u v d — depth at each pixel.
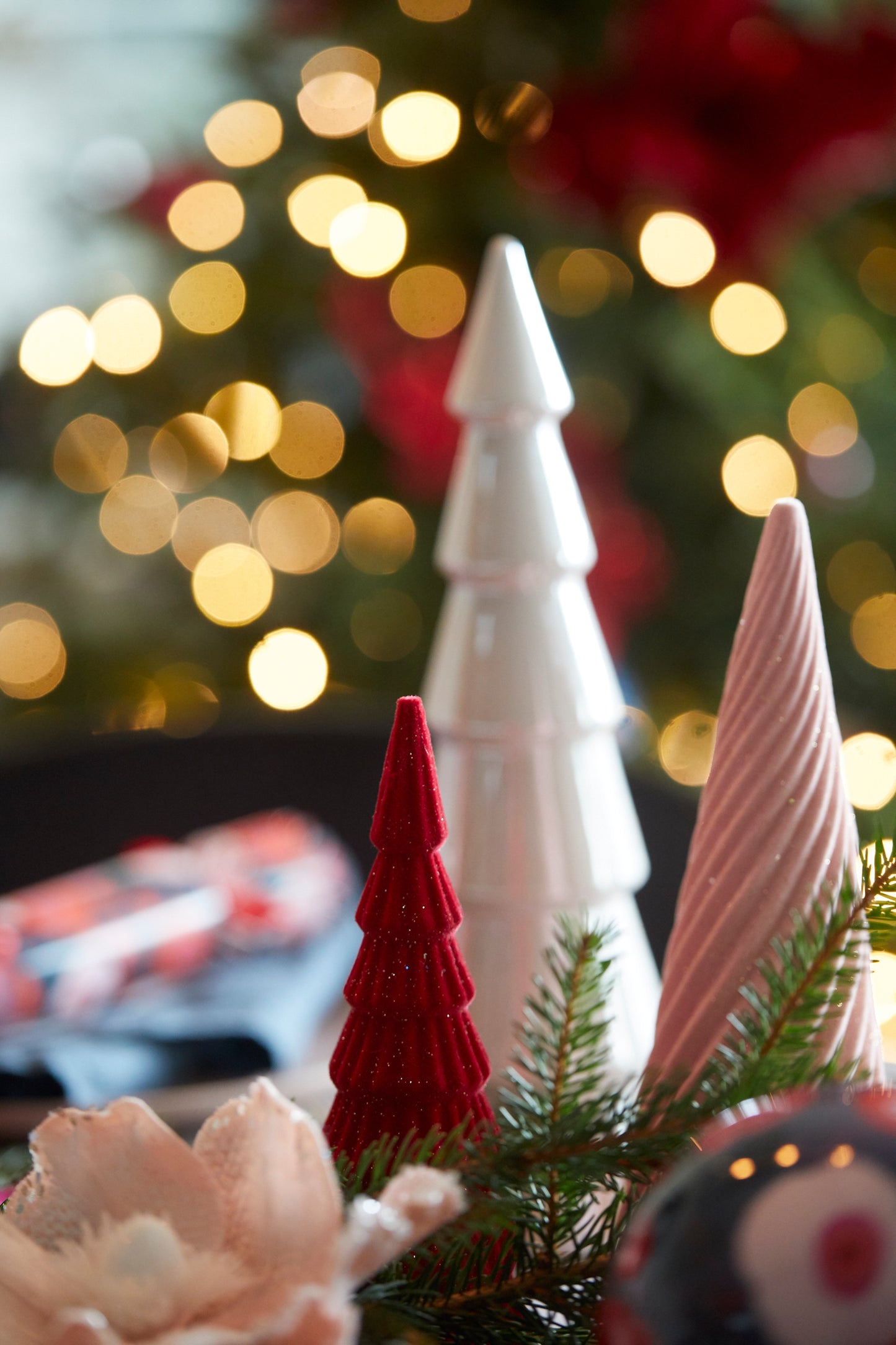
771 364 2.52
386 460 2.87
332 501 2.95
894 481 2.61
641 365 2.51
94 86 4.37
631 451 2.57
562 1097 0.86
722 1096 0.84
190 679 3.14
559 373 1.10
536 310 1.10
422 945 0.85
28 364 3.13
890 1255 0.70
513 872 1.06
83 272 3.98
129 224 3.08
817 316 2.50
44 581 3.40
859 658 2.70
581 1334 0.84
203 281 2.83
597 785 1.10
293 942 1.65
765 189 2.17
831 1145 0.71
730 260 2.25
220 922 1.64
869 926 0.88
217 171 2.82
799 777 0.91
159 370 3.06
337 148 2.68
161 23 4.36
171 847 2.03
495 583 1.10
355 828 2.29
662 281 2.37
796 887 0.90
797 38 2.15
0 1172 0.92
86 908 1.64
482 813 1.07
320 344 2.91
